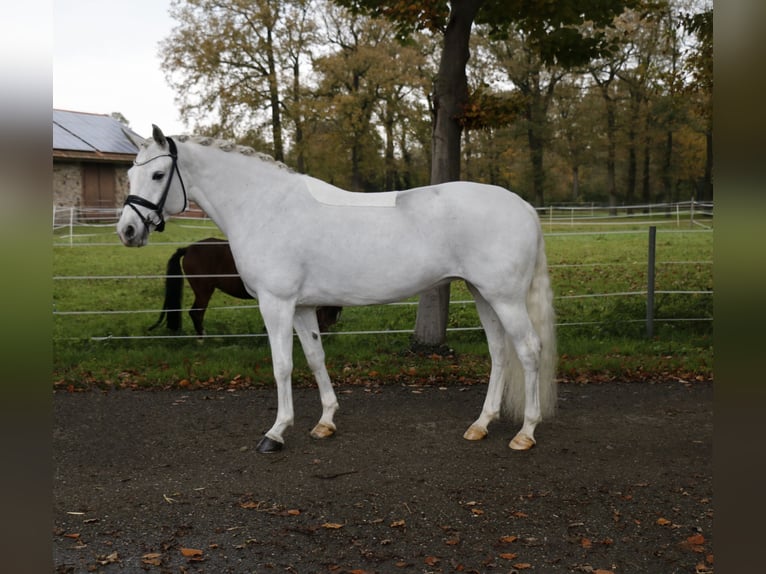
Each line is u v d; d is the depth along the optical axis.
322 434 4.30
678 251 14.35
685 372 5.78
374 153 26.44
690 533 2.95
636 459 3.88
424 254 3.84
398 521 3.10
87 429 4.51
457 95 6.25
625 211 29.81
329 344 6.85
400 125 26.94
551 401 4.20
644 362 5.97
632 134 29.67
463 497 3.37
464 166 30.84
